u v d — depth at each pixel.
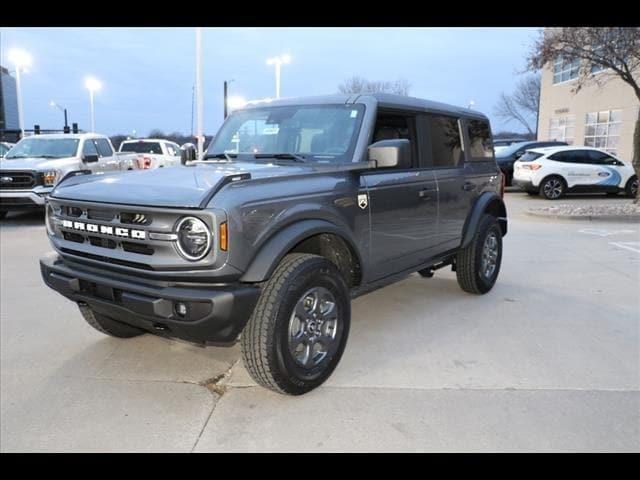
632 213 12.51
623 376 3.89
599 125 26.38
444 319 5.18
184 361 4.16
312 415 3.33
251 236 3.12
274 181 3.42
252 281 3.14
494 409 3.40
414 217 4.66
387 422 3.25
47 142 12.76
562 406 3.45
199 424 3.24
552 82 31.06
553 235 10.38
